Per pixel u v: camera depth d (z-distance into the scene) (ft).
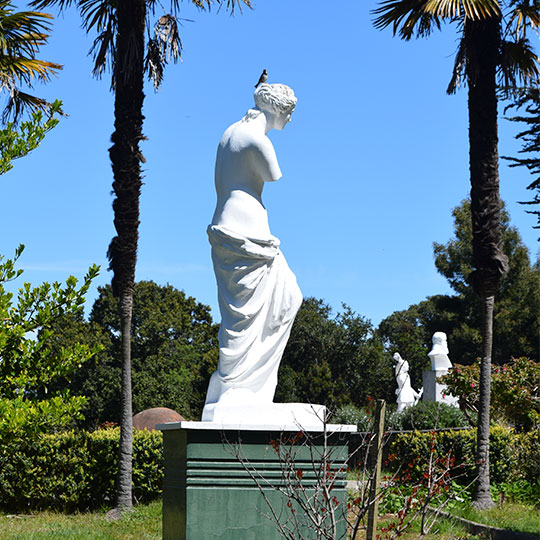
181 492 20.85
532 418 54.80
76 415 32.89
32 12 48.34
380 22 46.42
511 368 57.36
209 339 148.46
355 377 135.33
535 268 138.62
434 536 31.99
